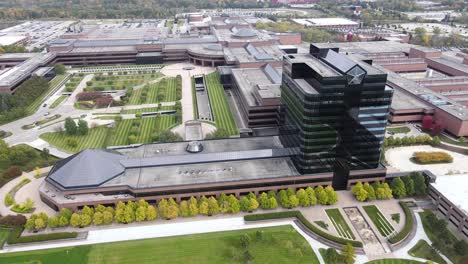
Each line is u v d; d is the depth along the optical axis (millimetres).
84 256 113875
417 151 178750
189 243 119438
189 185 134875
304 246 117375
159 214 132500
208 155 151125
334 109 127812
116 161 145875
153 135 186500
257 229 125625
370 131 135000
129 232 124000
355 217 131875
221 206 131625
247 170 144875
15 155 165375
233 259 112812
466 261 110500
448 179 142375
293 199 133625
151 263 111500
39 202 137875
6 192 143375
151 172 143750
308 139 133000
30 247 116938
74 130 193875
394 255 115000
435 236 122562
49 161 164750
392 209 135750
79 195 133875
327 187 138750
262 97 192250
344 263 111062
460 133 186500
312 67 131250
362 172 143750
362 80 123750
